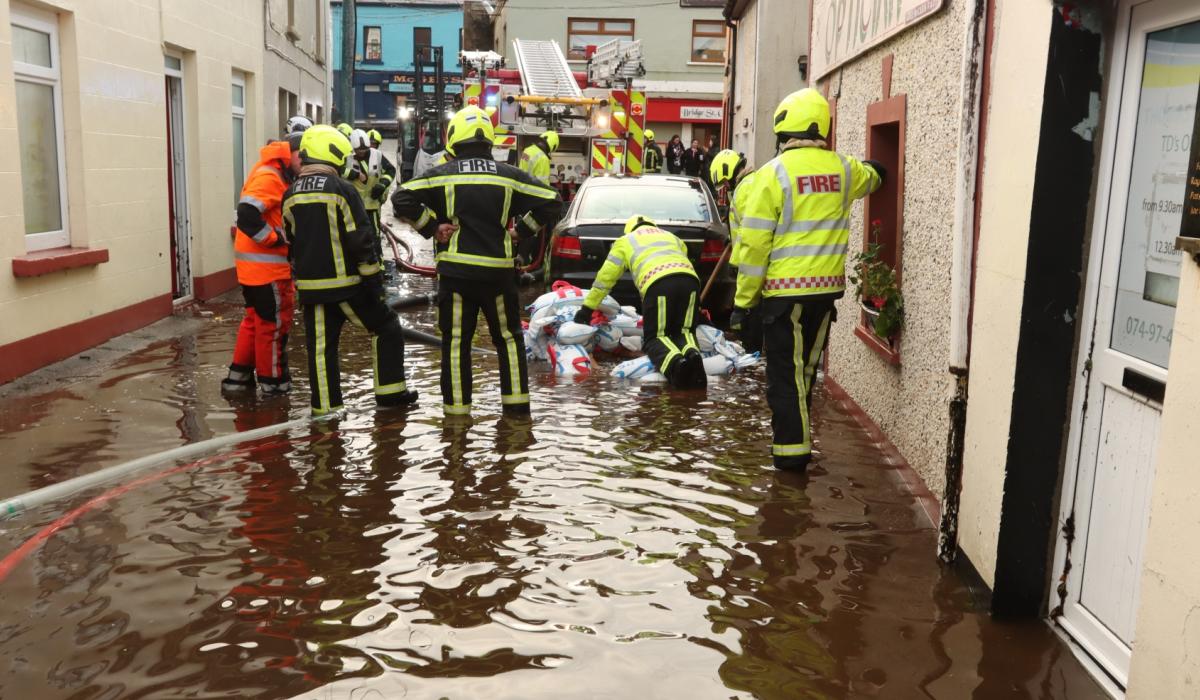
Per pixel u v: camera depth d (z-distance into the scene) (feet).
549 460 17.01
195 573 12.19
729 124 67.92
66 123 25.75
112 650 10.24
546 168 42.93
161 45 31.50
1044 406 10.77
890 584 12.19
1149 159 9.48
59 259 23.89
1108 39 10.11
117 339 27.81
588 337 25.27
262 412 20.26
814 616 11.24
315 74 65.21
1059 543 10.96
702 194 35.06
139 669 9.85
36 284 23.48
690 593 11.78
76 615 11.03
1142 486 9.39
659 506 14.78
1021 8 11.07
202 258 36.11
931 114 15.69
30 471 16.22
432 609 11.26
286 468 16.43
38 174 24.79
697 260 31.30
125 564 12.44
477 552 12.93
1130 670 8.43
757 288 16.56
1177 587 7.73
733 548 13.23
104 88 27.27
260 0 44.86
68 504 14.61
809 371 17.06
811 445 18.37
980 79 12.37
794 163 16.22
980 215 12.44
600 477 16.11
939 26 15.31
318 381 19.54
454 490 15.37
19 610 11.15
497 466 16.62
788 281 16.24
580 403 21.34
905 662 10.19
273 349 21.54
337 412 19.83
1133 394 9.53
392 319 20.43
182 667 9.89
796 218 16.17
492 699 9.31
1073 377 10.71
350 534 13.51
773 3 48.39
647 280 24.00
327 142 19.52
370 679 9.66
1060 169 10.37
